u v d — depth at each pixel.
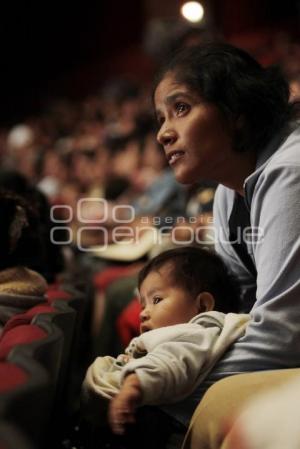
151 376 0.87
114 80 6.65
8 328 0.93
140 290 1.08
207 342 0.92
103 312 2.05
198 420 0.84
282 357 0.90
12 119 7.82
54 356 0.76
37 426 0.65
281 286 0.91
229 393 0.83
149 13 6.70
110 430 1.00
